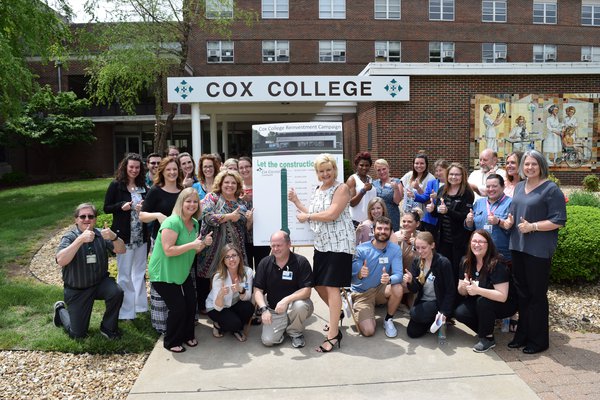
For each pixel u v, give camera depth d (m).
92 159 29.28
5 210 13.74
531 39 32.28
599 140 15.50
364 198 6.59
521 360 4.51
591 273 6.45
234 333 5.02
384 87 14.52
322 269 4.70
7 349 4.70
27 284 6.96
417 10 30.97
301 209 5.05
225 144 24.00
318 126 5.17
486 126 15.32
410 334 5.04
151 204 5.18
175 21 20.59
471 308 4.86
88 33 18.95
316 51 30.38
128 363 4.56
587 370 4.28
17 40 15.57
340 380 4.16
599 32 33.12
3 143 25.05
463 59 31.53
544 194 4.51
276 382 4.13
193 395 3.94
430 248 4.94
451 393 3.92
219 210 5.14
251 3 30.06
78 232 4.84
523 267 4.71
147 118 28.91
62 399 3.90
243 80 13.80
